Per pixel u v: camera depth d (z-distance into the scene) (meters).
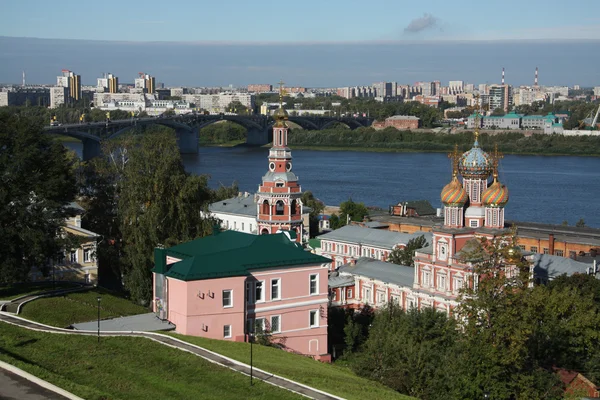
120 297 125.44
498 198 122.62
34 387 69.69
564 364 103.62
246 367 83.44
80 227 147.75
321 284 107.75
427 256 124.88
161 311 101.31
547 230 188.50
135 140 175.38
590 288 123.06
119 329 96.94
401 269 136.25
